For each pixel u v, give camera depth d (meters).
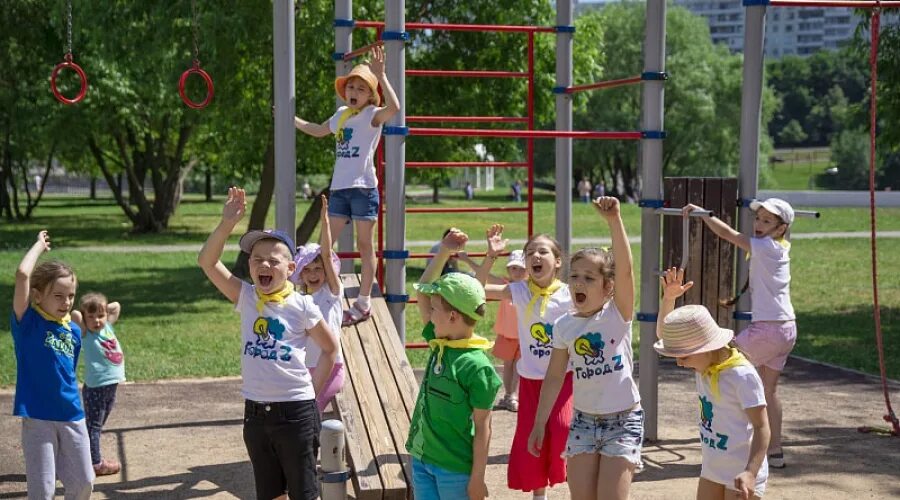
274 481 4.86
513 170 63.81
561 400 5.33
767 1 6.76
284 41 6.45
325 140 16.55
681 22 54.53
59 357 5.12
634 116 54.06
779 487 6.21
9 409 8.45
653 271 7.15
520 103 17.69
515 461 5.38
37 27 18.45
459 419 4.43
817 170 92.94
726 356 4.45
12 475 6.53
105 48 16.03
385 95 6.57
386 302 7.09
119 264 22.28
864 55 14.29
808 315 14.77
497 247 5.64
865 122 15.14
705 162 53.25
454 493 4.46
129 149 37.38
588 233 31.23
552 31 8.66
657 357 7.29
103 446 7.34
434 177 19.66
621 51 53.56
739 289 7.09
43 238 5.37
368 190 6.74
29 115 25.50
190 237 30.86
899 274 20.03
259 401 4.72
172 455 7.09
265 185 17.70
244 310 4.83
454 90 17.50
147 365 10.60
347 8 8.07
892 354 11.52
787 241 6.49
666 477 6.44
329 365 4.94
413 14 17.11
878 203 43.44
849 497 6.01
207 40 14.94
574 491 4.65
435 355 4.55
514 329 8.27
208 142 29.88
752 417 4.32
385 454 5.46
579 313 4.74
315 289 5.89
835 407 8.64
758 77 6.86
